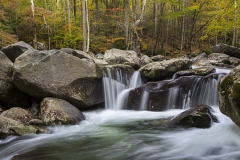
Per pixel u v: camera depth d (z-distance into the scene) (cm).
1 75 795
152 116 770
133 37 1759
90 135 619
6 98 800
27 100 844
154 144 548
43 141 580
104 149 530
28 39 2223
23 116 689
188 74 933
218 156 465
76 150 529
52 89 755
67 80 780
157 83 876
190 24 3141
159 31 2648
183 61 1004
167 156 486
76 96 791
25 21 2150
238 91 422
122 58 1433
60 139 593
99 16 2884
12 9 2036
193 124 604
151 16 2984
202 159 459
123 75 970
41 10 2131
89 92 829
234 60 1620
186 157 475
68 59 811
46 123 665
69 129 664
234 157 449
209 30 1839
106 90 891
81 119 723
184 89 841
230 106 450
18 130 596
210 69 936
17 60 774
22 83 749
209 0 1945
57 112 679
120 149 529
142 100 858
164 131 619
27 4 2292
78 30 2564
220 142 511
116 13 3148
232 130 552
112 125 697
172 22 3331
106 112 850
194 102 829
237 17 1409
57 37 2428
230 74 477
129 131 641
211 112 651
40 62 768
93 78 835
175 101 837
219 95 486
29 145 558
